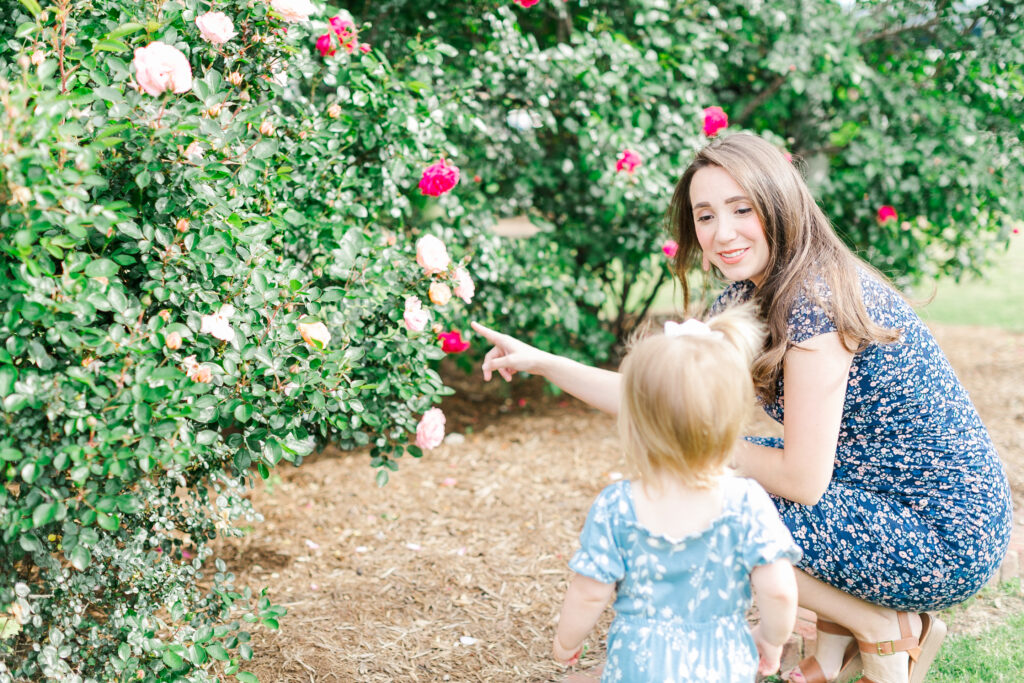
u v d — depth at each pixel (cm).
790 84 464
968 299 820
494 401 523
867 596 204
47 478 183
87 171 173
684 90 425
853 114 485
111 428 180
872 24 455
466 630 274
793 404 193
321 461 430
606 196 418
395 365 254
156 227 202
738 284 232
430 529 353
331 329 246
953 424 204
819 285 194
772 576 162
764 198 201
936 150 463
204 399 192
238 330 207
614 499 170
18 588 188
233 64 241
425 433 242
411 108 316
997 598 281
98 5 214
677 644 165
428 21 384
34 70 193
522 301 428
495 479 403
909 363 200
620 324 548
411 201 390
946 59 448
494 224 422
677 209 237
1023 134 453
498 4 369
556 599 294
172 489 217
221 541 340
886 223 483
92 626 202
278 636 267
